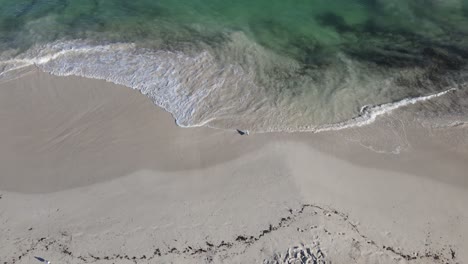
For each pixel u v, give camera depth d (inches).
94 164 579.5
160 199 541.0
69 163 580.7
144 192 548.4
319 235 502.6
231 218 520.7
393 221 518.6
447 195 546.6
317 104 667.4
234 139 610.2
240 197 541.6
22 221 519.5
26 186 556.1
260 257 486.9
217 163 580.1
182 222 518.3
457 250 494.3
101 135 613.6
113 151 594.2
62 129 621.6
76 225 515.8
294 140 610.2
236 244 498.0
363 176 566.6
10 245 497.0
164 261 486.6
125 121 634.2
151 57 746.8
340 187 553.0
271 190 548.1
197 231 510.0
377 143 608.1
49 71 716.0
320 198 540.1
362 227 512.1
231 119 640.4
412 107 664.4
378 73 727.1
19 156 589.6
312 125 633.0
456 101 675.4
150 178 563.8
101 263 484.4
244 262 484.1
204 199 540.7
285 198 539.2
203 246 497.0
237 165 577.9
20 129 622.5
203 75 713.6
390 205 534.6
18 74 709.9
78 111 646.5
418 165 580.7
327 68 737.0
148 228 513.0
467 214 526.6
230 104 665.0
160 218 522.0
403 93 689.0
